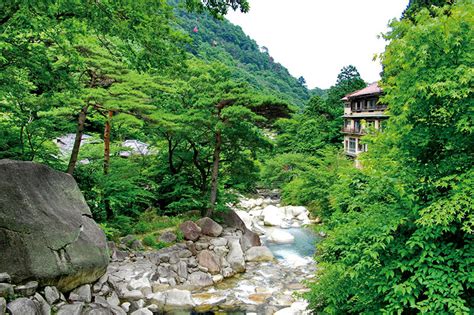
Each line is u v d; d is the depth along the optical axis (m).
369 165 6.07
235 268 12.24
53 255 6.93
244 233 15.27
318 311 6.27
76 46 10.40
